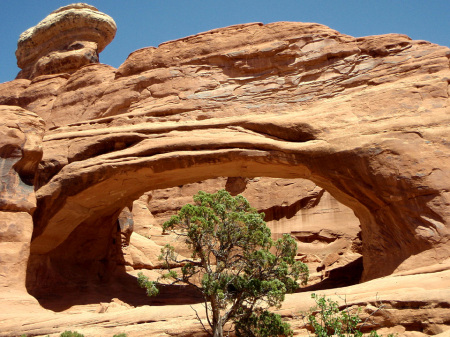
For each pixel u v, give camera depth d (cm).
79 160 1881
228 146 1750
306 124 1719
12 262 1641
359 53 1905
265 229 1219
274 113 1888
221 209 1208
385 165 1557
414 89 1688
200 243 1173
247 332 1111
